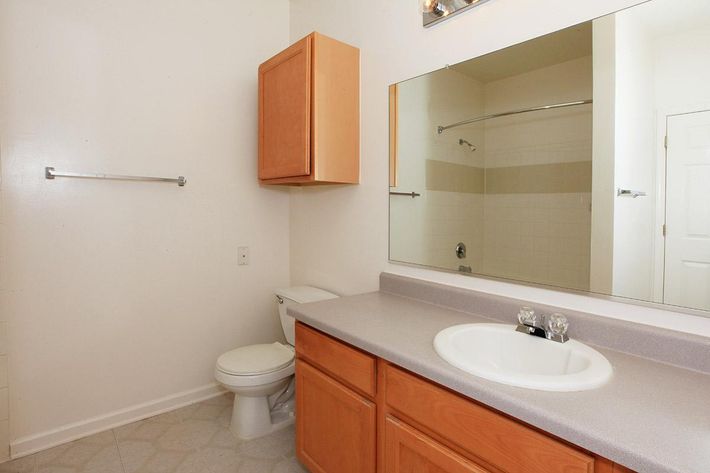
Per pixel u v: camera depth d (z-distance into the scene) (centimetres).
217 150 230
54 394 186
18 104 173
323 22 222
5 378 173
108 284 199
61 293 187
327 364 142
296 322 160
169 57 211
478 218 149
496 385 88
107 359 200
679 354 100
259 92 216
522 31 133
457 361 98
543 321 121
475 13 147
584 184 120
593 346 114
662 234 104
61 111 183
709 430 71
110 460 175
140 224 207
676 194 102
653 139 105
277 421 205
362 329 130
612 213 114
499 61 140
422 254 171
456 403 96
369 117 192
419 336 123
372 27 189
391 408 117
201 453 181
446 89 158
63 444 186
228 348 240
